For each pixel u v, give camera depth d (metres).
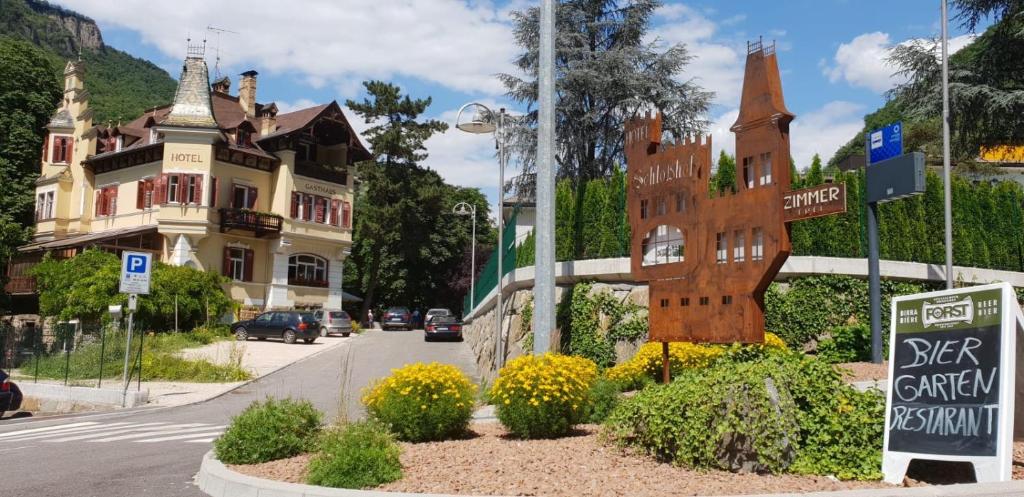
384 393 9.28
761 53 10.30
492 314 25.16
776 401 6.86
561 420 8.93
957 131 26.11
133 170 43.16
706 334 10.68
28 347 25.20
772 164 9.91
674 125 32.50
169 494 7.38
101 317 31.31
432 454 7.98
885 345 15.69
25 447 11.35
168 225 39.59
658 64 32.72
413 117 58.38
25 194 48.88
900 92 26.59
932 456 6.21
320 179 46.72
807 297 15.91
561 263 17.48
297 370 24.95
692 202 11.15
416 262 63.34
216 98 49.06
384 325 52.72
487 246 70.00
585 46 33.00
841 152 57.59
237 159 42.75
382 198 57.44
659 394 7.54
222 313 36.97
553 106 13.45
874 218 14.34
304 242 45.53
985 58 25.33
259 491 6.66
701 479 6.42
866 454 6.66
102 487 7.86
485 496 5.96
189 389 20.22
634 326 16.14
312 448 8.24
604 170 34.19
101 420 15.16
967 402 6.19
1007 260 18.67
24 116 50.78
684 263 11.21
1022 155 42.59
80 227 45.25
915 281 16.81
